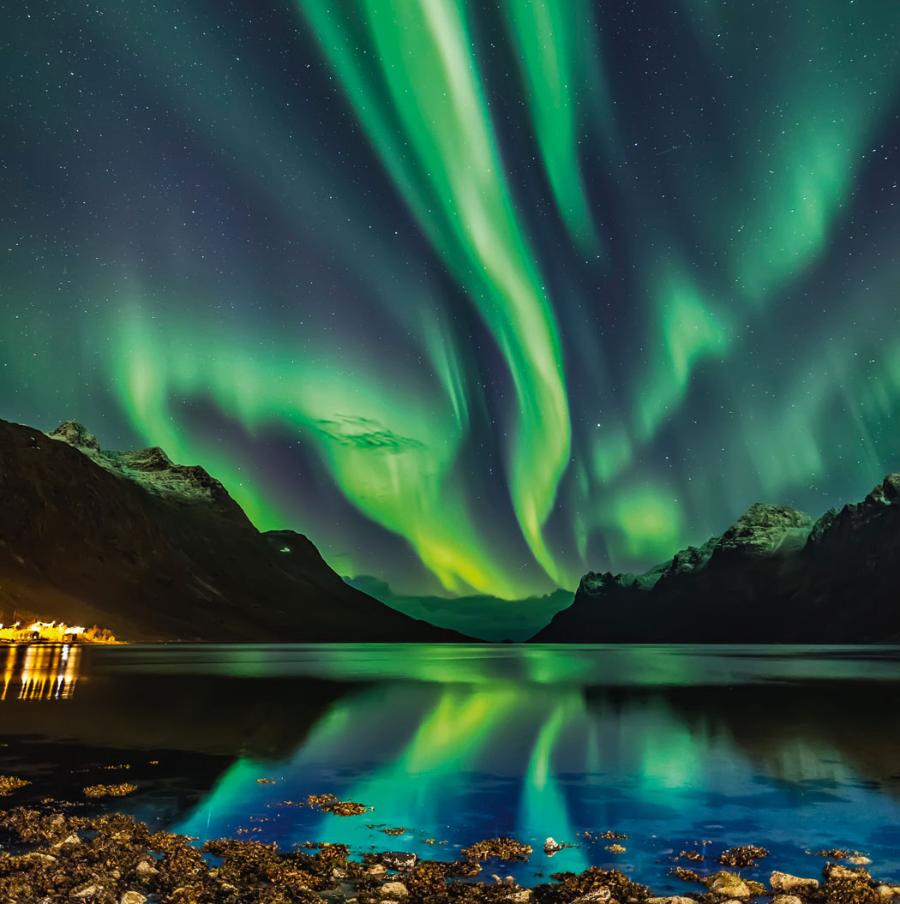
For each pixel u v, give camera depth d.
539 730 23.45
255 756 18.83
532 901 9.53
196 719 25.64
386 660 80.44
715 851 11.46
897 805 14.04
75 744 20.42
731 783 15.93
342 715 27.09
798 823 12.85
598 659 89.44
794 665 72.12
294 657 87.00
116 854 10.85
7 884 9.49
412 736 22.16
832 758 18.67
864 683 44.78
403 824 12.84
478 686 41.25
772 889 9.85
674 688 40.22
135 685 39.56
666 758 18.78
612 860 11.11
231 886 9.70
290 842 11.82
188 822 12.81
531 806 14.01
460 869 10.56
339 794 14.86
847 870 10.34
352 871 10.47
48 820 12.51
